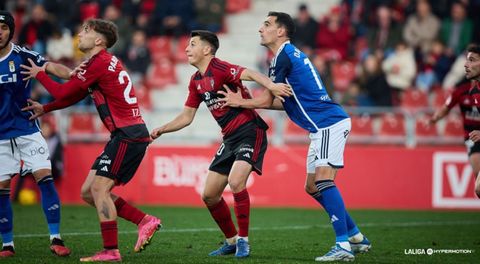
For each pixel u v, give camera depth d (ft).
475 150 113.29
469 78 102.42
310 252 92.58
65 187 164.66
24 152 86.28
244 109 86.94
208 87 86.48
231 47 224.12
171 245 97.76
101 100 81.46
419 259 87.66
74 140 172.65
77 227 116.26
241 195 85.76
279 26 85.61
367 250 90.48
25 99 85.71
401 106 187.52
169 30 220.64
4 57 83.66
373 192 159.63
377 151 160.04
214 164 87.97
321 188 84.07
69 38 205.05
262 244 100.78
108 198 80.43
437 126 172.96
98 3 223.10
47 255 85.81
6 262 79.41
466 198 156.97
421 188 158.30
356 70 199.41
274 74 85.15
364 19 215.92
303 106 85.20
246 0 234.79
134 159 81.82
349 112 162.91
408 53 195.21
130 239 102.58
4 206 85.35
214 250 92.99
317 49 206.39
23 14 230.07
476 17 211.41
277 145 162.50
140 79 205.05
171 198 162.40
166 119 189.06
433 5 218.18
